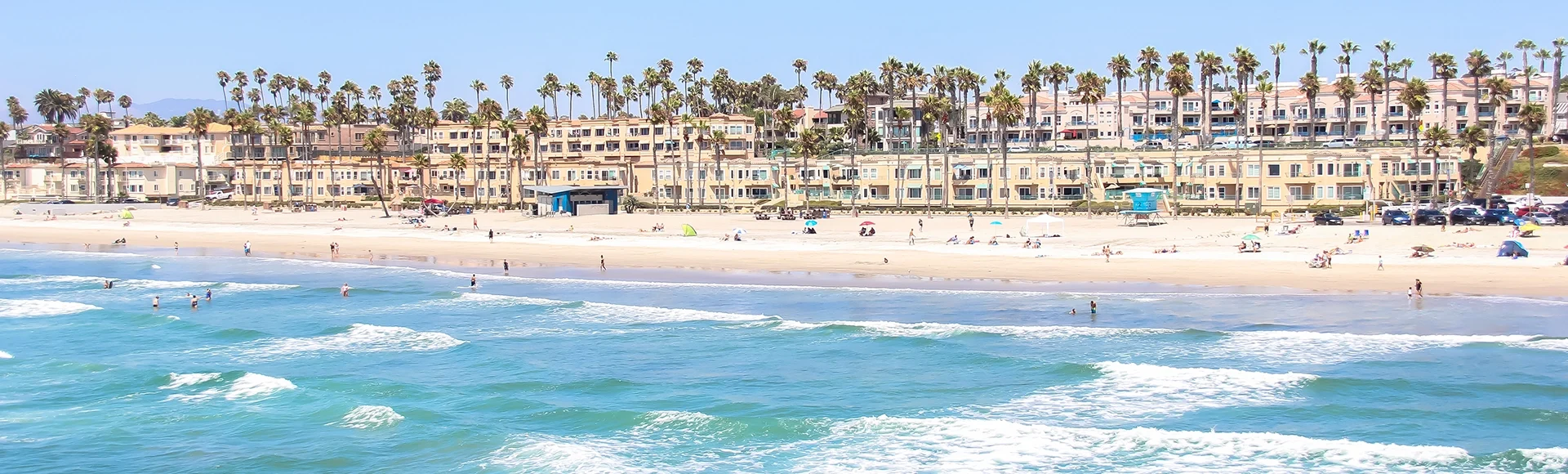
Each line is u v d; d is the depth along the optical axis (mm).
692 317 67938
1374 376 49125
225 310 74938
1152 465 38875
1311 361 52281
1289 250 89062
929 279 82125
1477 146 142625
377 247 119875
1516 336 55938
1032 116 175375
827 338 60531
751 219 137750
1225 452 39875
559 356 57500
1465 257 81375
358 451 42031
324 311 73938
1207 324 61656
